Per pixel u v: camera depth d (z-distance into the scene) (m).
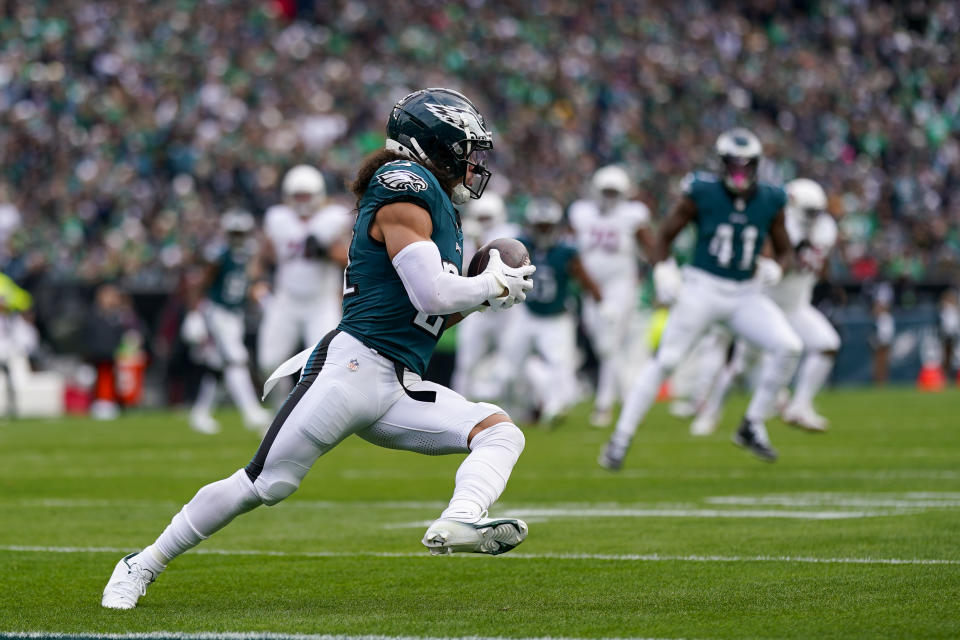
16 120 91.38
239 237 50.62
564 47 113.75
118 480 33.56
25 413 67.94
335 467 37.09
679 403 65.56
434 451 15.73
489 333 53.03
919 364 85.06
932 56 128.88
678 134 111.69
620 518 24.61
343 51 106.06
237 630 14.66
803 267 42.44
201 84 96.06
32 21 98.25
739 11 125.81
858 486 29.70
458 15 112.56
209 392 54.16
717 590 16.91
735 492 29.02
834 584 17.09
